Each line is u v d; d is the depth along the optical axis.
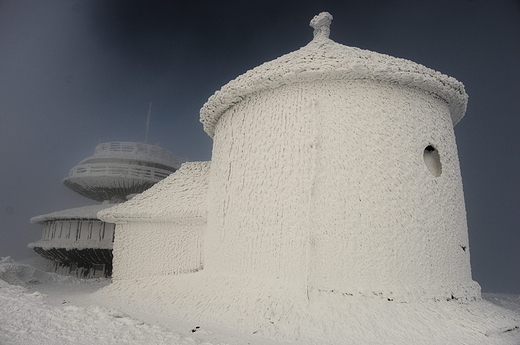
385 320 4.90
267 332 4.85
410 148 6.21
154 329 4.49
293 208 5.98
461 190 6.95
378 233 5.71
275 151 6.44
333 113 6.27
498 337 4.90
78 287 10.35
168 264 7.88
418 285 5.64
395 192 5.92
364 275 5.55
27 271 11.06
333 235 5.73
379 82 6.45
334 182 5.93
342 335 4.65
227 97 7.20
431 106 6.77
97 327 4.36
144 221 8.30
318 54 6.59
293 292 5.51
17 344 3.64
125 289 7.68
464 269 6.34
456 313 5.34
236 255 6.52
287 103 6.56
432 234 5.98
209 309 5.83
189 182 8.94
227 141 7.37
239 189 6.78
